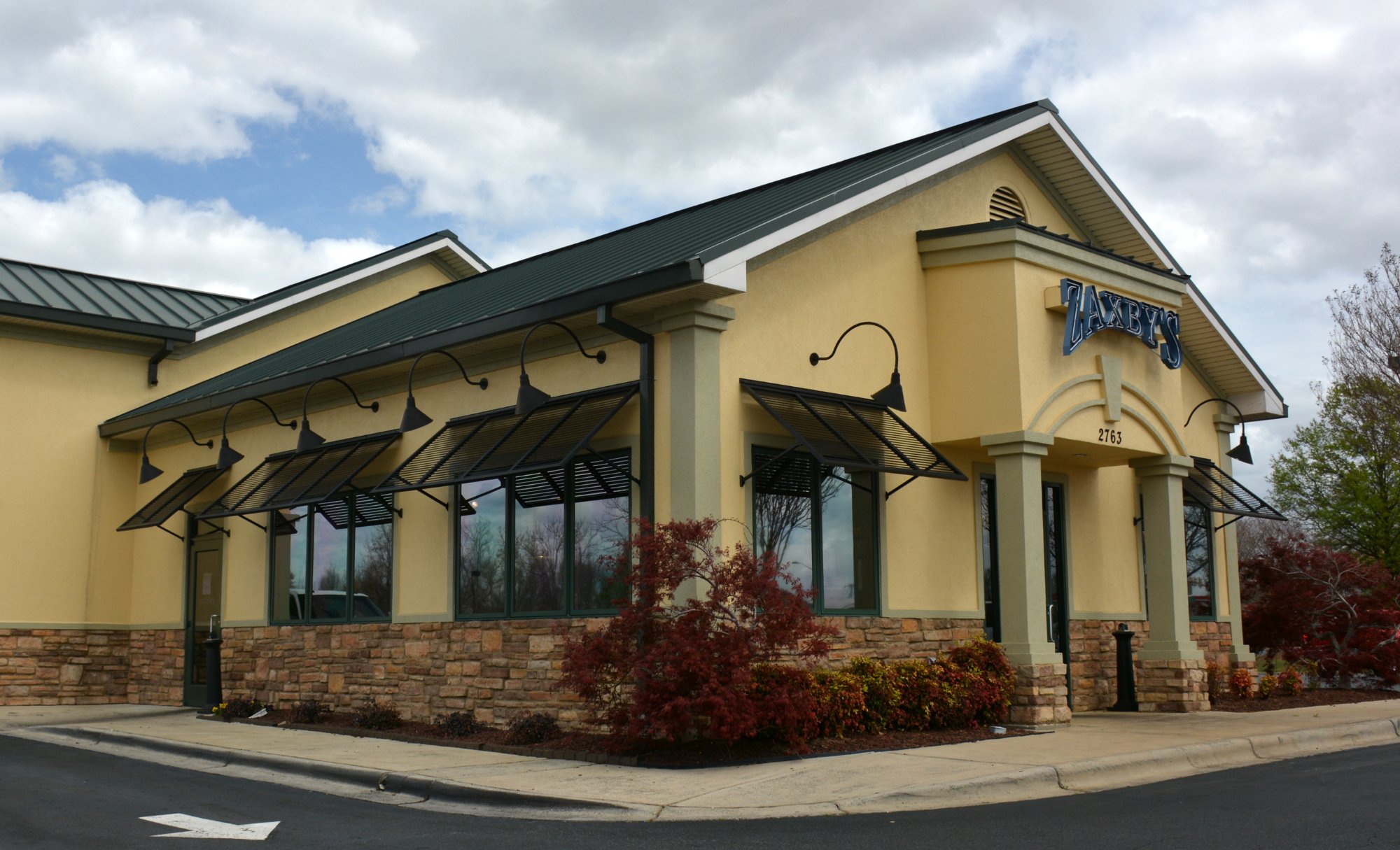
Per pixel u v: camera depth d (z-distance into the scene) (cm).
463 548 1459
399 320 1919
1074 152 1698
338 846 809
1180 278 1716
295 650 1677
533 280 1691
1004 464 1456
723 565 1139
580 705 1273
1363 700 1816
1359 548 2886
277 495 1644
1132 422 1627
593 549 1303
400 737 1373
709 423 1217
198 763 1270
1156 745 1192
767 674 1173
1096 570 1739
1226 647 1984
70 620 1998
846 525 1381
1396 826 823
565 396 1354
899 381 1366
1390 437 2823
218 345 2227
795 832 834
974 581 1513
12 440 1980
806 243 1370
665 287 1165
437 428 1518
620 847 791
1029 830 831
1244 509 1925
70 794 1047
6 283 2077
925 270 1537
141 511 1961
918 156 1452
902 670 1323
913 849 773
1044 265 1507
